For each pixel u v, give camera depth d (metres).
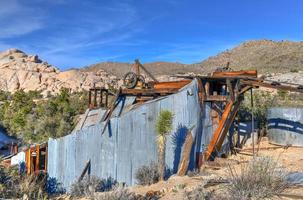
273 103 25.00
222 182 8.74
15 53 123.75
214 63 148.25
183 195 8.19
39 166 14.30
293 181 8.23
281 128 18.69
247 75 15.66
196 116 14.73
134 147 13.59
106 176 13.41
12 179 10.84
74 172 13.48
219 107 16.08
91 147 13.55
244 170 8.71
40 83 97.38
